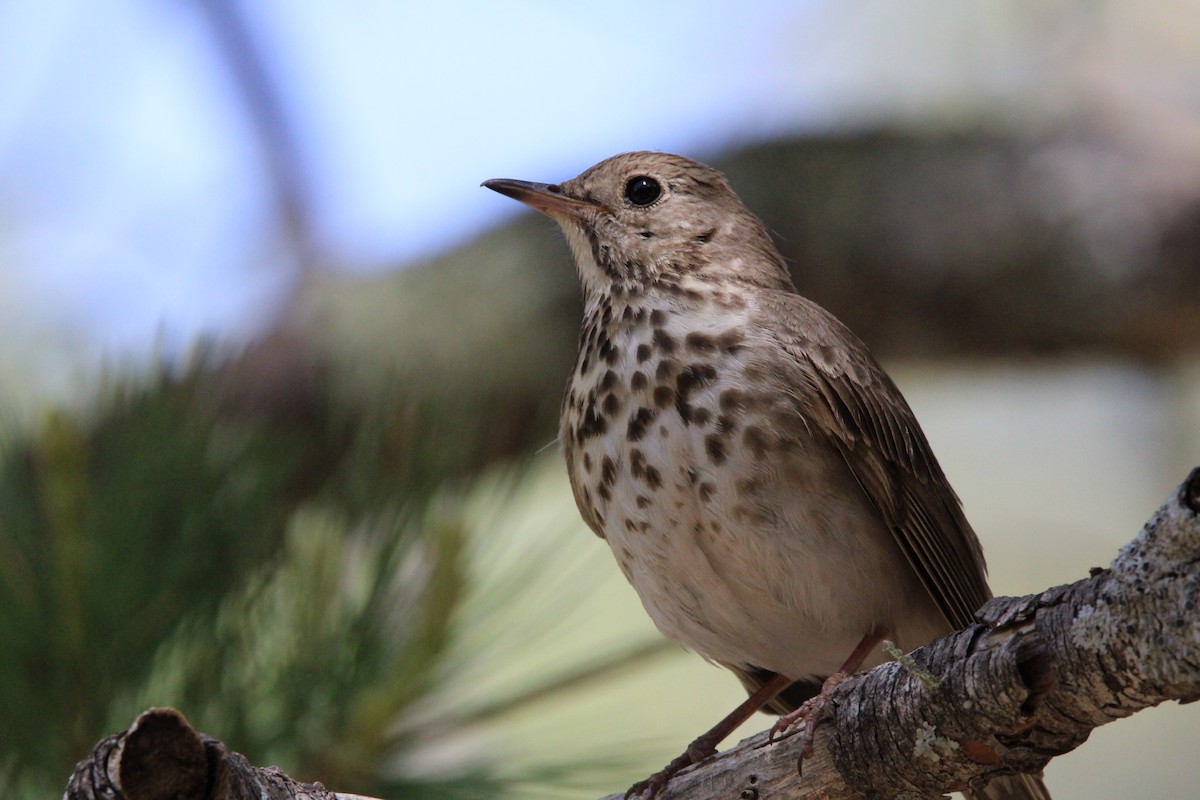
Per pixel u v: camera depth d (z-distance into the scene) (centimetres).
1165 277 1295
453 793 803
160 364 866
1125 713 568
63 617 761
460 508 818
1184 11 1427
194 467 816
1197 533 524
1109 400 1702
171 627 786
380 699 767
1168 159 1334
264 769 623
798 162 1387
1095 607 561
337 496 849
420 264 1390
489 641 815
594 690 1315
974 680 595
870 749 651
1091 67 1415
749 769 718
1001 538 1683
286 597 812
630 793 829
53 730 763
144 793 534
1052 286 1323
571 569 1098
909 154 1373
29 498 803
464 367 1310
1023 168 1343
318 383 1273
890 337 1387
